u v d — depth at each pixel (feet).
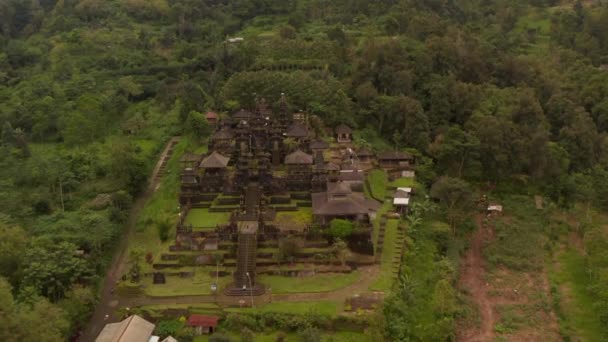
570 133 411.75
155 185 353.10
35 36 613.52
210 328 233.55
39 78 497.46
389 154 375.86
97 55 551.59
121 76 519.60
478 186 391.45
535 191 390.21
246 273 255.70
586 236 318.86
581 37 603.67
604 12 617.62
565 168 395.14
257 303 245.45
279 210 305.32
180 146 390.63
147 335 219.41
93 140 411.13
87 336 232.73
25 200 317.22
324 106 405.59
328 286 256.11
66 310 224.74
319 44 491.31
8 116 432.25
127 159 339.16
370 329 225.76
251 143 353.51
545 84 480.23
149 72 528.63
